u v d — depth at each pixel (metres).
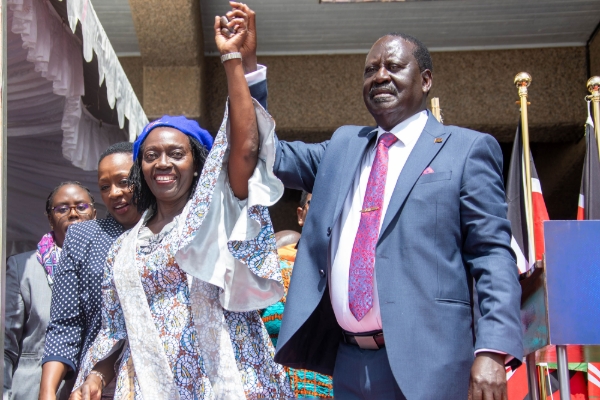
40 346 4.17
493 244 2.67
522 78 4.76
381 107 2.94
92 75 5.57
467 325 2.65
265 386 3.02
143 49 8.52
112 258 3.20
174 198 3.25
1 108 3.44
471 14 8.86
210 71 9.44
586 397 4.54
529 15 8.90
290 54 9.49
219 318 3.03
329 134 9.59
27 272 4.30
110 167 4.00
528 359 3.05
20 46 5.11
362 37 9.30
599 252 2.64
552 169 10.20
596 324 2.60
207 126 9.38
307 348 2.93
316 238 2.89
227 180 3.07
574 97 9.32
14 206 6.98
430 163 2.80
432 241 2.68
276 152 3.10
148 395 2.90
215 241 3.04
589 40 9.31
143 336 2.97
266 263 3.02
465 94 9.35
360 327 2.75
